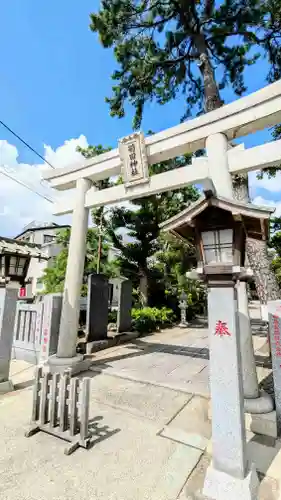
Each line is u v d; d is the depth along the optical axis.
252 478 1.98
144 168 4.96
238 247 2.21
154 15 8.03
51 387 2.96
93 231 11.28
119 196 5.27
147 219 11.30
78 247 5.45
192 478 2.20
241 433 1.96
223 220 2.24
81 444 2.62
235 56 8.39
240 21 7.42
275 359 3.15
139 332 9.19
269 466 2.34
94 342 6.58
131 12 7.80
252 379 3.24
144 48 8.55
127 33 8.31
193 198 11.71
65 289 5.31
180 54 8.88
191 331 10.27
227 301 2.14
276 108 3.70
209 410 3.27
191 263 12.31
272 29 7.56
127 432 2.93
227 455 1.98
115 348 6.96
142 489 2.07
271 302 3.28
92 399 3.83
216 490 1.93
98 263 10.28
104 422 3.16
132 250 11.39
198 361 5.80
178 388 4.17
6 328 4.19
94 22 8.09
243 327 3.39
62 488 2.08
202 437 2.84
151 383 4.43
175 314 12.86
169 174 4.78
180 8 7.82
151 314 10.45
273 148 3.77
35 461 2.40
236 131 4.18
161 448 2.63
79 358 5.07
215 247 2.28
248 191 5.99
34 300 7.09
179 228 2.52
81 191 5.73
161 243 12.90
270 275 6.13
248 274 2.11
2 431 2.91
